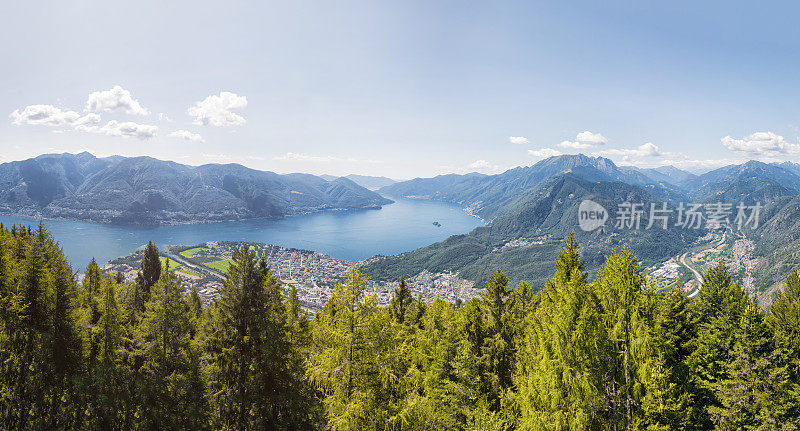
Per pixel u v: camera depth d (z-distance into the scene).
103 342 32.22
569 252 23.94
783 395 25.12
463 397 24.81
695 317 32.44
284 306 33.28
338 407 18.98
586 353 20.19
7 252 34.94
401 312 39.62
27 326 29.03
